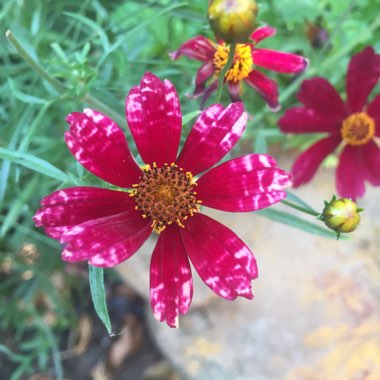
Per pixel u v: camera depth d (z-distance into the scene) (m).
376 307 0.14
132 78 0.14
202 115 0.08
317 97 0.12
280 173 0.08
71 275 0.17
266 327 0.14
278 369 0.13
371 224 0.15
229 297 0.08
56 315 0.17
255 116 0.15
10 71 0.14
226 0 0.08
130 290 0.17
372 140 0.12
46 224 0.08
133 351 0.17
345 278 0.14
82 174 0.09
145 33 0.15
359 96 0.12
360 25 0.16
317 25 0.16
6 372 0.16
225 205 0.08
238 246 0.08
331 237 0.10
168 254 0.08
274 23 0.15
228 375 0.14
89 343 0.17
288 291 0.14
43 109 0.10
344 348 0.13
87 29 0.16
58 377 0.15
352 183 0.12
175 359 0.14
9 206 0.16
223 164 0.08
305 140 0.15
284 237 0.15
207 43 0.10
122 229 0.08
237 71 0.10
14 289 0.18
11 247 0.17
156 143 0.08
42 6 0.15
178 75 0.14
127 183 0.08
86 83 0.11
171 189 0.08
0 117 0.16
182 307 0.08
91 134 0.08
